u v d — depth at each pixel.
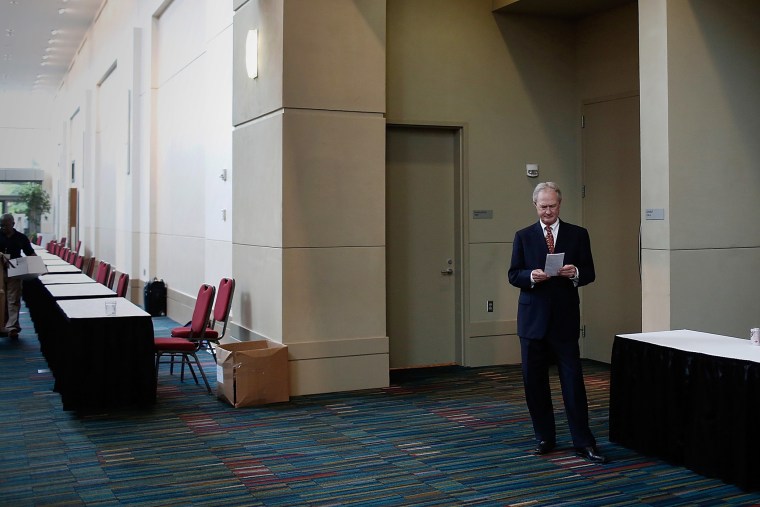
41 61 23.55
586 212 7.83
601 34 7.61
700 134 5.73
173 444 4.93
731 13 5.87
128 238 14.70
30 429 5.32
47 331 7.97
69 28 19.73
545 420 4.68
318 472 4.36
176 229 11.73
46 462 4.55
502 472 4.33
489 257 7.64
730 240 5.85
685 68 5.68
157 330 10.53
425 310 7.54
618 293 7.48
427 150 7.50
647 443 4.55
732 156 5.86
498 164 7.65
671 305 5.62
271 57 6.55
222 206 9.16
